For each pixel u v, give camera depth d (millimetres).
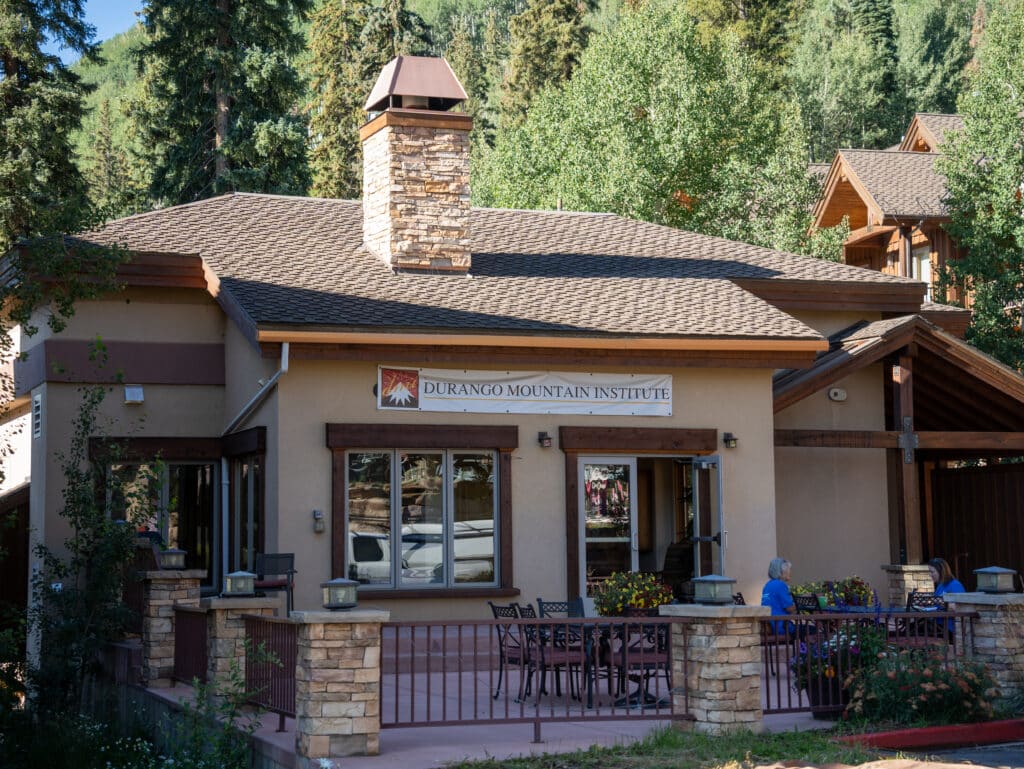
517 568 18516
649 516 20594
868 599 18297
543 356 18625
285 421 17672
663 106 38750
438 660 17359
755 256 24203
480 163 58469
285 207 23609
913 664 12531
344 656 10664
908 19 80625
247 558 19453
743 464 19719
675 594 19922
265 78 38344
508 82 68000
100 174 76500
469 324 18188
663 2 45062
